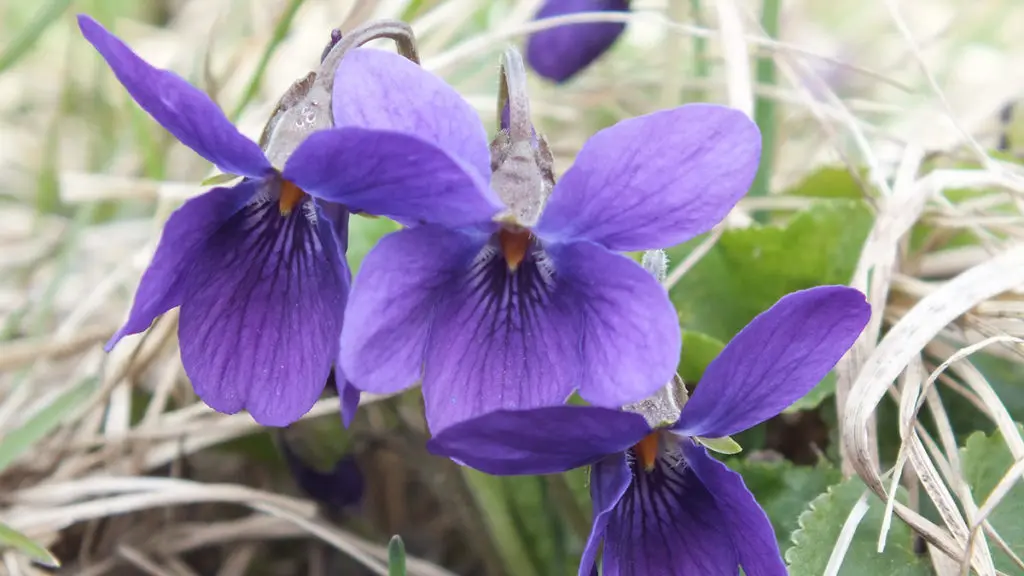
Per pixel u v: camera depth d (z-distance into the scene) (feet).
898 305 0.39
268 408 0.29
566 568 0.39
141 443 0.42
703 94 0.55
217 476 0.45
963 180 0.38
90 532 0.42
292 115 0.29
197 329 0.29
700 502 0.29
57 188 0.60
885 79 0.45
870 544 0.33
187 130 0.28
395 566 0.32
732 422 0.28
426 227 0.28
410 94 0.28
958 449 0.34
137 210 0.60
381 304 0.27
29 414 0.44
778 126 0.57
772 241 0.39
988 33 0.81
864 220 0.39
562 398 0.28
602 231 0.28
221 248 0.29
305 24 0.69
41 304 0.49
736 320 0.40
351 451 0.39
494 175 0.29
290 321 0.29
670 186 0.27
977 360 0.38
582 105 0.60
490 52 0.56
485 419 0.26
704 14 0.59
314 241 0.29
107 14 0.65
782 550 0.34
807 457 0.39
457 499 0.41
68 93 0.66
